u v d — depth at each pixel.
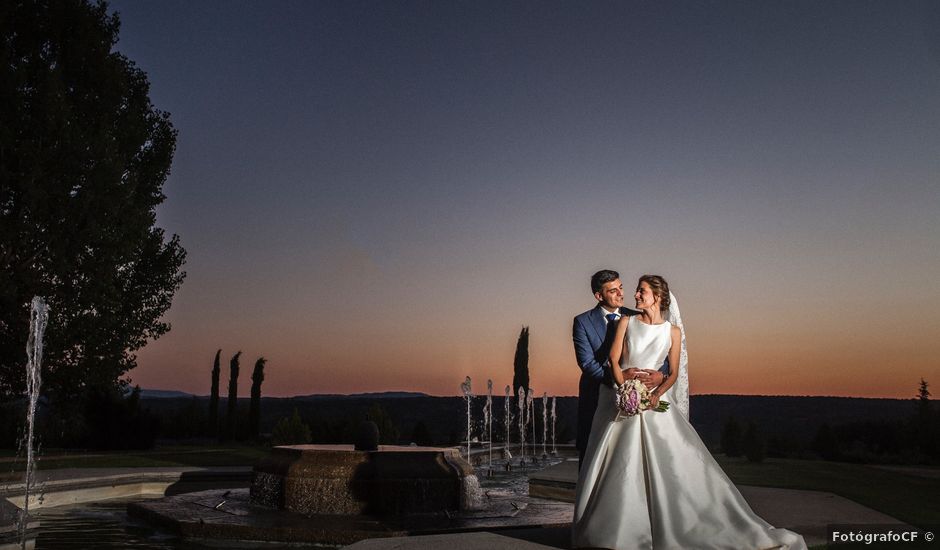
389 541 5.70
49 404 20.45
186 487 14.28
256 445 32.59
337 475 9.52
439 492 9.71
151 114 22.67
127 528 9.31
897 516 8.62
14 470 14.90
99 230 18.14
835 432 27.48
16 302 17.12
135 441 25.77
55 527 9.38
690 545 5.05
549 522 8.83
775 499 10.38
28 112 17.89
